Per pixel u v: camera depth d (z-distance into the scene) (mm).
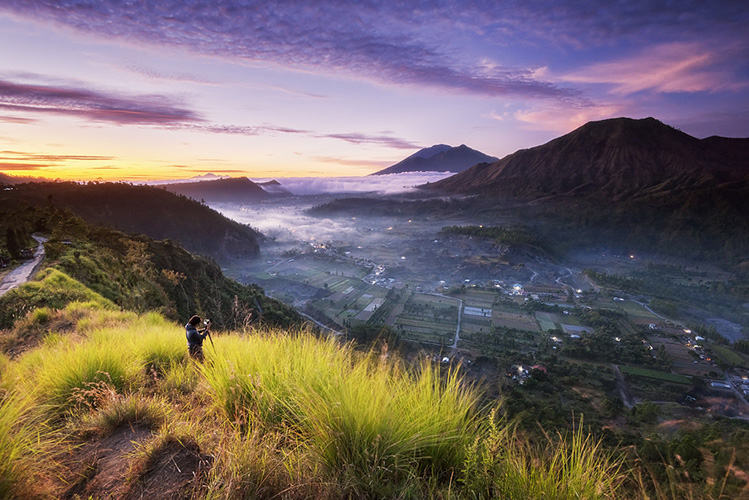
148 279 32281
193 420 4090
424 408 3447
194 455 3066
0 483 2688
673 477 1985
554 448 2742
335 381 3781
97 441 3650
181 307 31719
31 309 17281
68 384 5133
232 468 2682
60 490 2883
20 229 49156
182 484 2732
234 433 3346
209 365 5746
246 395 4129
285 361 4750
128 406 4066
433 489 2816
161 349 7605
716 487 1688
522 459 2826
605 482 2373
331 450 3092
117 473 3023
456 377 3611
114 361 5855
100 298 22891
